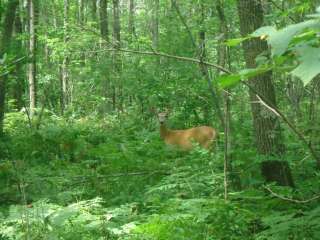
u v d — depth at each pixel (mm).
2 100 13000
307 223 5168
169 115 16234
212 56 13398
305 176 8438
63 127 14562
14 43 11781
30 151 11242
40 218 5145
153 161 9656
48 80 24891
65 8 22766
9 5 12086
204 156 8352
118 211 5996
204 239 5449
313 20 1741
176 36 14766
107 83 18656
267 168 8070
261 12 7652
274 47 1691
